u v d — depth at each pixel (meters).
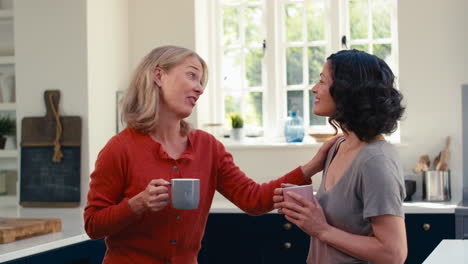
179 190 1.70
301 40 4.38
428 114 3.85
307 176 1.92
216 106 4.48
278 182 1.95
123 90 4.20
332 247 1.60
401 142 3.89
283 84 4.39
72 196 3.76
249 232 3.67
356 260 1.57
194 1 4.20
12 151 3.97
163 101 1.84
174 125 1.87
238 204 2.00
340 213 1.59
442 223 3.34
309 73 4.37
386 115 1.56
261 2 4.42
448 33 3.82
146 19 4.29
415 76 3.87
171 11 4.25
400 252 1.49
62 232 2.70
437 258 1.72
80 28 3.75
